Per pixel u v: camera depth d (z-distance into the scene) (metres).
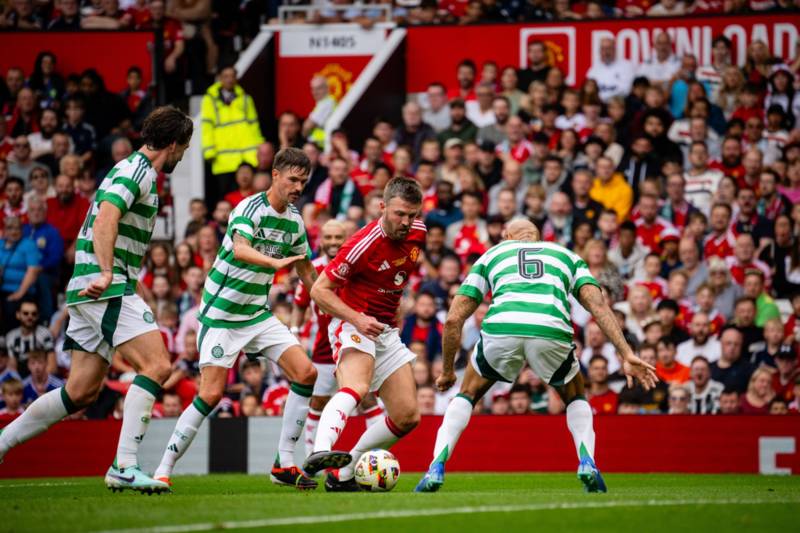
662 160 50.59
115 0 58.06
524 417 41.94
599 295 23.81
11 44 54.81
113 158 53.31
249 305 26.52
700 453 40.97
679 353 45.22
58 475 41.75
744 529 17.52
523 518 18.11
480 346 24.25
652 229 48.81
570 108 52.06
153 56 55.16
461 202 50.31
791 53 51.75
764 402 43.88
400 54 55.38
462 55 55.09
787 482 33.69
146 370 24.23
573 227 49.12
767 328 44.69
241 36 58.94
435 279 47.78
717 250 47.84
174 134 24.31
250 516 18.12
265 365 45.81
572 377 24.23
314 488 27.83
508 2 56.66
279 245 26.52
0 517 18.48
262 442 41.44
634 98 51.78
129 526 17.00
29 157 53.09
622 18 53.16
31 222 50.12
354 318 24.31
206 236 49.53
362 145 54.62
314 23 56.75
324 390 35.03
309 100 56.62
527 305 23.73
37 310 48.53
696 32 52.47
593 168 50.41
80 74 54.88
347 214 50.34
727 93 51.72
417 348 45.41
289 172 25.80
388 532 16.55
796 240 47.78
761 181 48.88
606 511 19.12
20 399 45.69
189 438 25.91
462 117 52.53
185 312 48.59
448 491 26.70
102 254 23.06
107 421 41.91
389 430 26.30
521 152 51.50
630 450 41.50
